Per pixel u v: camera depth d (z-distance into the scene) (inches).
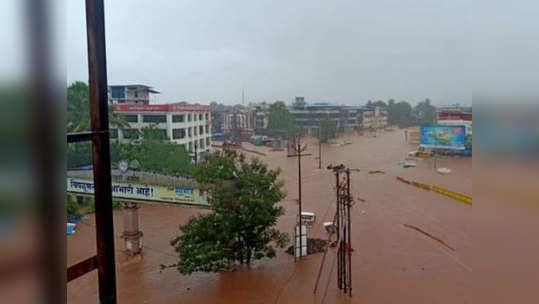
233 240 501.0
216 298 441.1
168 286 472.7
